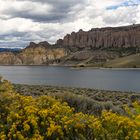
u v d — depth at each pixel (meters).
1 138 6.48
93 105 10.46
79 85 75.00
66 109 7.62
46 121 6.98
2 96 8.59
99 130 6.54
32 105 8.13
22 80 98.06
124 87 69.81
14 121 7.28
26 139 6.44
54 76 133.75
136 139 6.07
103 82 91.25
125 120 6.68
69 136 6.62
